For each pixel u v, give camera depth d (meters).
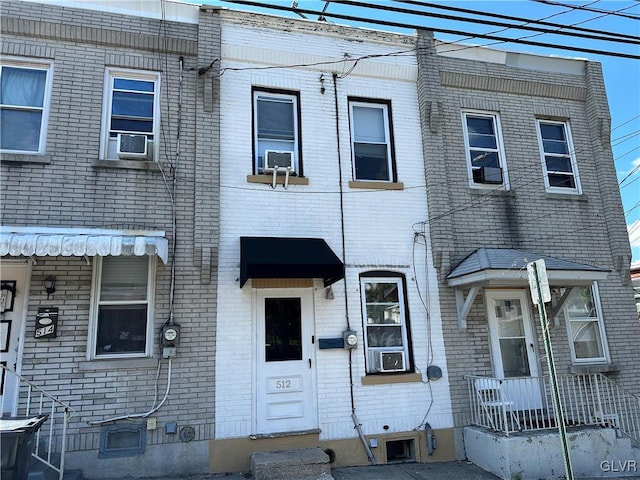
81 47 7.70
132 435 6.70
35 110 7.44
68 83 7.50
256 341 7.45
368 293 8.24
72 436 6.45
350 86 9.02
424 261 8.52
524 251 8.72
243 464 6.93
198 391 7.00
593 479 7.04
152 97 8.02
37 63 7.53
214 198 7.61
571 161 10.13
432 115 9.13
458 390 8.09
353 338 7.67
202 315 7.25
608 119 10.30
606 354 9.10
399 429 7.67
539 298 5.36
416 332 8.14
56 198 7.05
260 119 8.52
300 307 7.80
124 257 7.31
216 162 7.77
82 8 7.74
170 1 8.20
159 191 7.50
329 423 7.43
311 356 7.64
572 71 10.49
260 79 8.48
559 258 9.26
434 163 8.92
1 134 7.25
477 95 9.76
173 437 6.79
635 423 8.72
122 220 7.23
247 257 7.04
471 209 9.05
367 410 7.62
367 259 8.24
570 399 7.96
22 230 6.44
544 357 8.67
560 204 9.62
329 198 8.32
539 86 10.12
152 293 7.21
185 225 7.50
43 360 6.57
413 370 7.99
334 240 8.16
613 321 9.29
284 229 7.95
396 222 8.56
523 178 9.55
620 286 9.55
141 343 7.09
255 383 7.29
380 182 8.65
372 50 9.20
